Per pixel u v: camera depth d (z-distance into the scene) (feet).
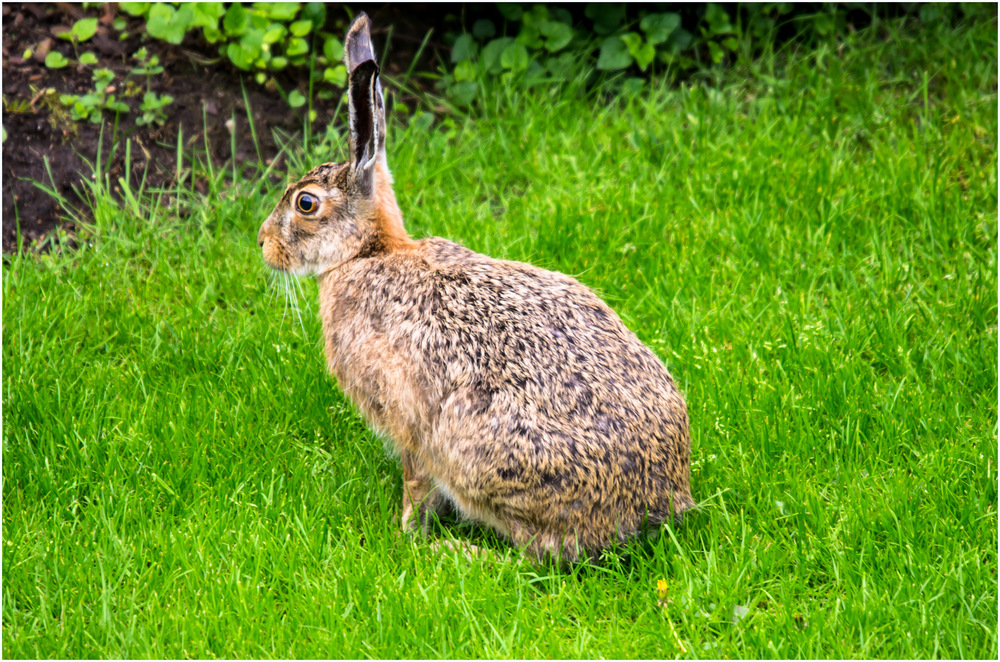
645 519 17.07
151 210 26.73
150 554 17.84
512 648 15.85
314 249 18.72
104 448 20.07
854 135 29.12
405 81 31.68
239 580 17.02
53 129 28.02
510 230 26.13
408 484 18.49
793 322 22.49
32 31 29.19
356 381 17.95
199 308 23.88
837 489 19.01
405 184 27.86
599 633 16.40
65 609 16.79
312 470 19.95
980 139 28.30
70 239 26.50
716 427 20.35
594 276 24.52
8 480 19.44
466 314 17.10
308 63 30.66
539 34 31.89
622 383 16.83
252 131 28.22
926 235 25.36
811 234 25.59
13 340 22.49
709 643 15.94
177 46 29.78
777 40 33.32
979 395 21.15
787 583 16.97
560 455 16.22
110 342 23.36
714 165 27.99
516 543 17.34
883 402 20.70
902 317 22.75
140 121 28.58
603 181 27.76
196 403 21.15
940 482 18.66
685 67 32.48
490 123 30.12
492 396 16.47
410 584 17.19
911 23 33.04
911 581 16.88
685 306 23.58
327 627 16.35
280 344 22.84
